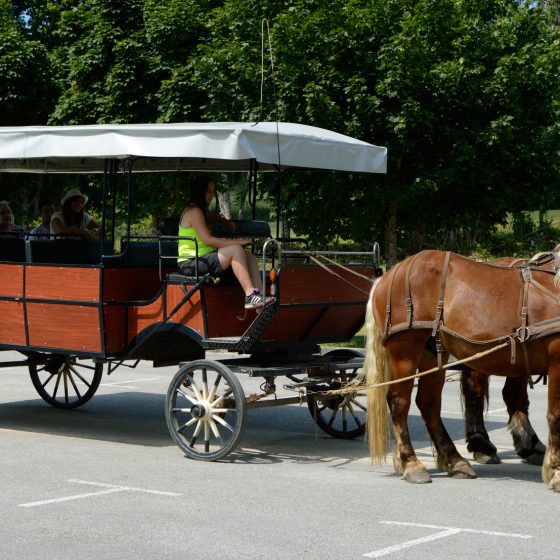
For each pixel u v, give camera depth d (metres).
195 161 10.25
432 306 7.32
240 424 7.99
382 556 5.33
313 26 15.91
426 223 17.94
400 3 16.34
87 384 10.91
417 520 6.12
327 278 8.62
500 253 24.69
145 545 5.55
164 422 10.23
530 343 6.90
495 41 16.56
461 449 8.82
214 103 17.05
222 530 5.87
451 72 15.60
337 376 8.70
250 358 8.96
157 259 9.29
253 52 16.42
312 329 8.66
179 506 6.48
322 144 8.48
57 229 11.20
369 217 16.45
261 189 16.47
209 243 8.40
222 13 17.61
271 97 15.92
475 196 17.38
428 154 16.78
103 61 20.86
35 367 11.34
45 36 32.03
